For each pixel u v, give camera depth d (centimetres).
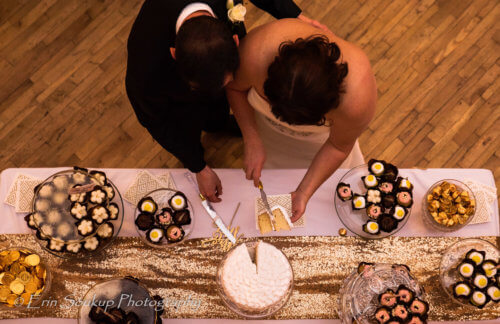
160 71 142
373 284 138
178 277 157
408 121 294
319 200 167
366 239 161
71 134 293
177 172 171
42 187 152
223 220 165
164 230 156
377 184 158
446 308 153
